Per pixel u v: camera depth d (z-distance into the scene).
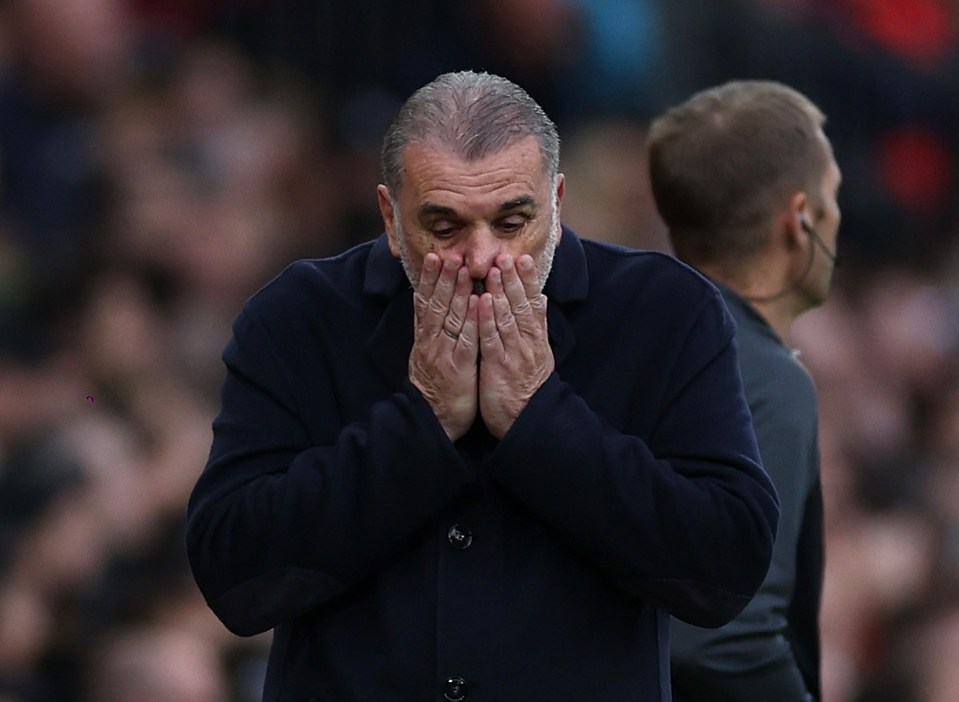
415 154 8.86
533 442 9.01
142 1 27.06
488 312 8.95
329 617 9.45
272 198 25.81
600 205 28.75
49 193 24.19
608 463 9.04
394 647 9.25
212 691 17.55
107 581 18.09
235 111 26.19
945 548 23.42
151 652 17.33
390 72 28.45
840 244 33.38
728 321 9.65
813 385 11.88
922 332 32.50
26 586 17.62
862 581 23.17
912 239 34.06
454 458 9.05
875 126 33.97
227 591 9.28
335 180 27.19
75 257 23.02
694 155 12.35
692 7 31.39
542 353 9.11
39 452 18.66
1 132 24.56
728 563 9.12
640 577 9.12
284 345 9.60
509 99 8.91
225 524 9.24
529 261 8.91
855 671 22.36
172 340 22.53
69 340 21.64
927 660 21.00
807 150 12.33
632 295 9.58
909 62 34.34
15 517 18.22
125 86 25.47
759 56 32.19
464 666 9.16
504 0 28.97
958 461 28.17
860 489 27.09
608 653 9.32
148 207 23.80
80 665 17.53
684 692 11.15
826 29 33.38
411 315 9.52
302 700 9.48
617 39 30.00
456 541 9.30
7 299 22.06
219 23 27.61
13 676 17.23
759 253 12.33
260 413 9.52
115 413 20.38
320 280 9.72
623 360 9.48
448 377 9.06
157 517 19.09
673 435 9.40
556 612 9.27
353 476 9.09
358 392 9.53
